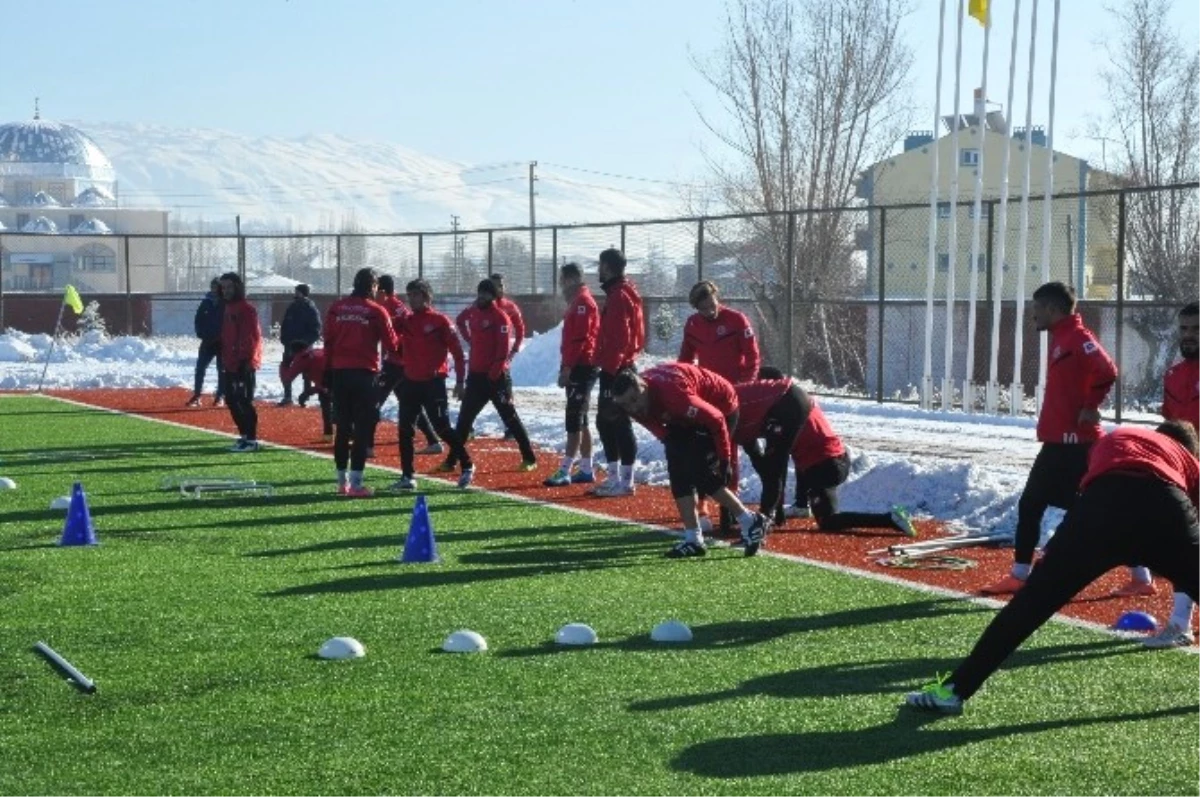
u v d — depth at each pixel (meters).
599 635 8.63
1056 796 5.84
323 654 8.06
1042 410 9.79
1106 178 42.09
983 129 22.98
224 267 98.00
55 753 6.38
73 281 99.81
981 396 24.00
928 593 9.91
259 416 23.27
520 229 36.59
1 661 7.96
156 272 102.69
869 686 7.50
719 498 11.32
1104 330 24.91
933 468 14.05
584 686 7.45
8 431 20.88
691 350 12.99
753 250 38.28
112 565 10.82
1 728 6.75
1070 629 8.86
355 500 14.24
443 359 15.09
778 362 29.91
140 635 8.58
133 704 7.12
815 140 41.03
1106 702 7.21
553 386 29.72
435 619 9.02
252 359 18.42
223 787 5.92
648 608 9.39
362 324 14.27
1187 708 7.12
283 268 93.81
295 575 10.45
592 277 41.97
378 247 45.81
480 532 12.40
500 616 9.12
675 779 6.01
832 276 37.41
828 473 12.09
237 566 10.80
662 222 29.84
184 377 31.20
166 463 17.25
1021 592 6.90
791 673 7.75
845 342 29.22
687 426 11.12
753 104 41.09
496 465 17.16
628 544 11.83
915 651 8.27
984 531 12.66
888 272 47.88
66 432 20.80
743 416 11.55
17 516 13.19
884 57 41.25
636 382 10.88
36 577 10.36
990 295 26.70
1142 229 31.97
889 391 28.38
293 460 17.61
